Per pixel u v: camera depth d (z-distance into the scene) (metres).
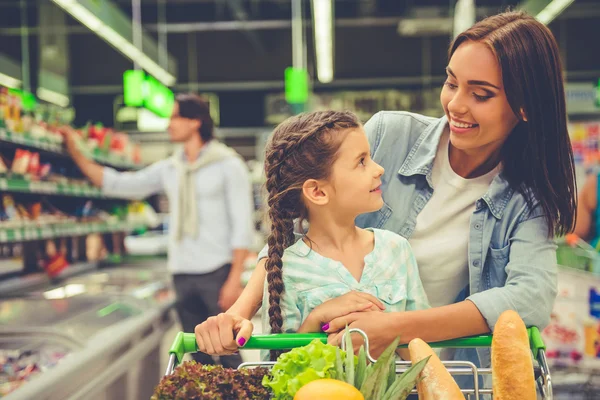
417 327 1.04
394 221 1.44
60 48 9.41
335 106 12.31
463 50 1.17
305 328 1.09
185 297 3.51
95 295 3.48
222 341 1.02
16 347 2.27
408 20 10.25
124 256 5.63
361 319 1.04
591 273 3.17
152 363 3.03
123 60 12.77
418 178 1.44
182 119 3.45
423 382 0.88
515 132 1.29
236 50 13.18
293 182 1.14
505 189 1.35
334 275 1.15
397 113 1.51
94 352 2.23
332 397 0.76
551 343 2.83
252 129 12.20
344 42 13.13
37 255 3.94
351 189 1.11
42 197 3.89
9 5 10.34
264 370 0.95
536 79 1.15
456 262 1.42
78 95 12.85
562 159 1.24
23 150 3.28
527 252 1.25
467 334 1.08
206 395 0.87
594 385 2.83
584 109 9.00
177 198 3.47
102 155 4.45
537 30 1.16
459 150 1.38
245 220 3.43
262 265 1.27
